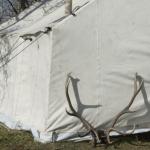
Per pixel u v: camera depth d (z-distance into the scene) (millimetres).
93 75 9906
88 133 9852
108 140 9758
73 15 9719
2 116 12414
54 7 14125
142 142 10141
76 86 9781
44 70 9914
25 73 11039
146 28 10258
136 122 10289
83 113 9844
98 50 9938
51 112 9695
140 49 10203
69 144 9773
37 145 9766
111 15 10008
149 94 10312
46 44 9859
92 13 9859
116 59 10062
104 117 10008
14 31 12484
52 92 9672
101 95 9977
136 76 10156
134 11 10188
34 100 10406
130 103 9898
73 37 9742
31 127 10398
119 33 10078
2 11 27031
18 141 10195
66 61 9727
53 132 9750
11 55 12008
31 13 15625
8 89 12172
